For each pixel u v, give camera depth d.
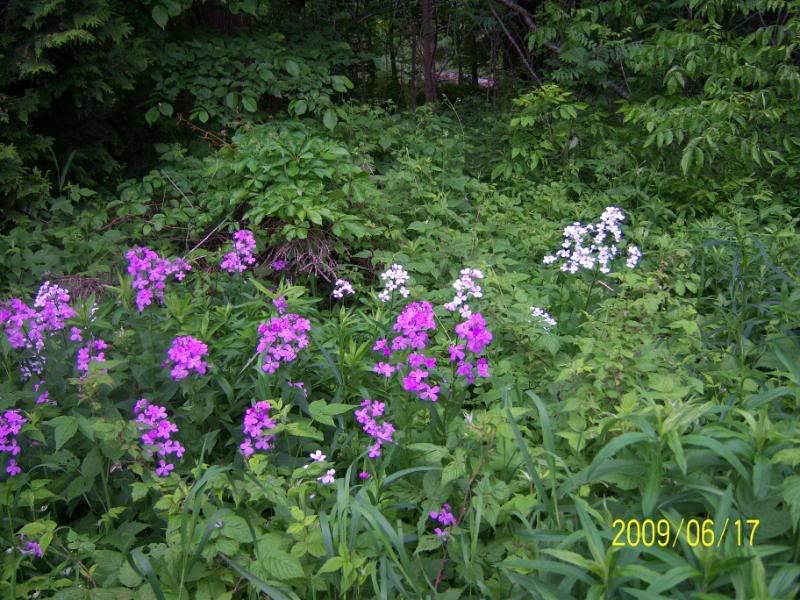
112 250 5.05
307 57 7.25
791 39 6.27
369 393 3.24
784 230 5.12
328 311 4.66
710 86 6.38
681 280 4.53
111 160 6.15
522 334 3.57
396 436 2.86
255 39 7.05
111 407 2.89
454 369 3.09
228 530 2.37
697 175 6.34
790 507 2.11
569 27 7.39
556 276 4.61
